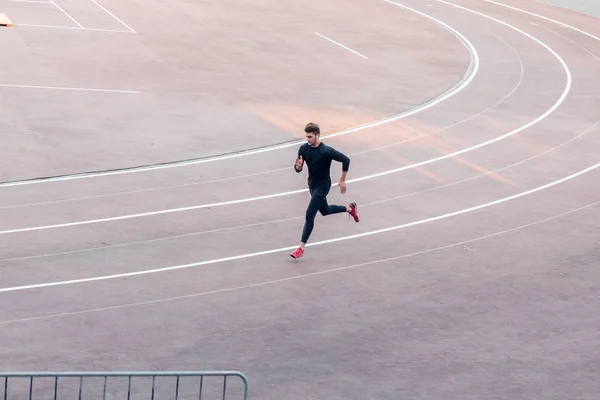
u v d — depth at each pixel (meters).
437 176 26.62
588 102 35.84
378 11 52.41
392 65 40.56
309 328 17.27
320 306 18.19
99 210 23.02
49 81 35.00
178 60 39.44
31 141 28.16
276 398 14.73
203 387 15.00
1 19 43.69
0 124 29.52
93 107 32.16
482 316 18.05
